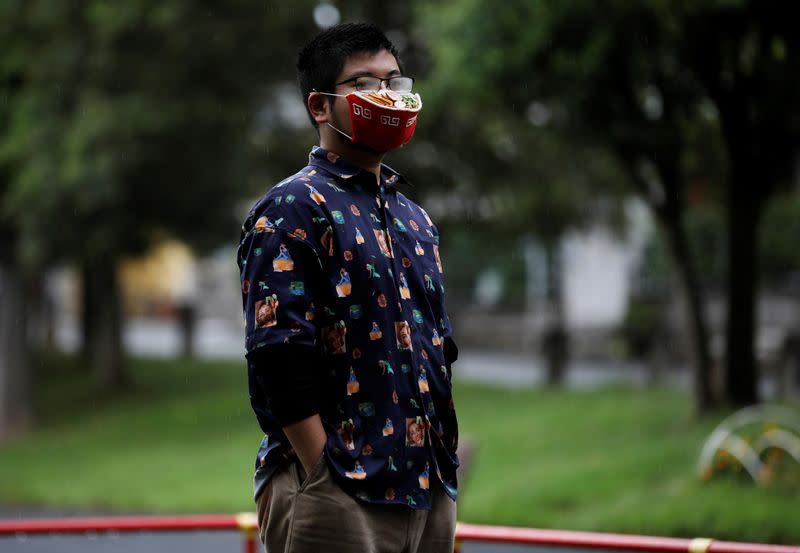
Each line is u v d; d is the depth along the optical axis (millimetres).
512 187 34875
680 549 6324
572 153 29844
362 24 5098
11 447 30391
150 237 32625
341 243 4754
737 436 18078
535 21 19109
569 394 31844
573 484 18016
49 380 42781
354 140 4918
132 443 29125
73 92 28641
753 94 20766
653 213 22562
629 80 20219
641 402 27406
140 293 89375
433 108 26484
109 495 21250
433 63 31281
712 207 32156
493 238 38094
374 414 4703
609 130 20609
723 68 20828
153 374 41969
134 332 72875
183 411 33531
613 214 36094
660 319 43312
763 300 42906
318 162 5008
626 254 49344
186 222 30234
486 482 19672
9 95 30156
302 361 4574
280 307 4594
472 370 43000
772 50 19594
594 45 18625
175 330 74812
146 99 27906
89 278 46406
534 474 19516
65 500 21094
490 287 62938
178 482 22359
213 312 80688
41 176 28000
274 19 28938
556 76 19609
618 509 15812
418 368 4859
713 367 22969
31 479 24469
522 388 34844
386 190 5152
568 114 20797
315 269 4711
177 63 28312
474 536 6742
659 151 21344
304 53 5148
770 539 13852
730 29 19609
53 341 54250
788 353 28656
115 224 29156
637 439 21641
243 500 19750
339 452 4633
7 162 29656
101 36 27922
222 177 29469
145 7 27438
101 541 16047
